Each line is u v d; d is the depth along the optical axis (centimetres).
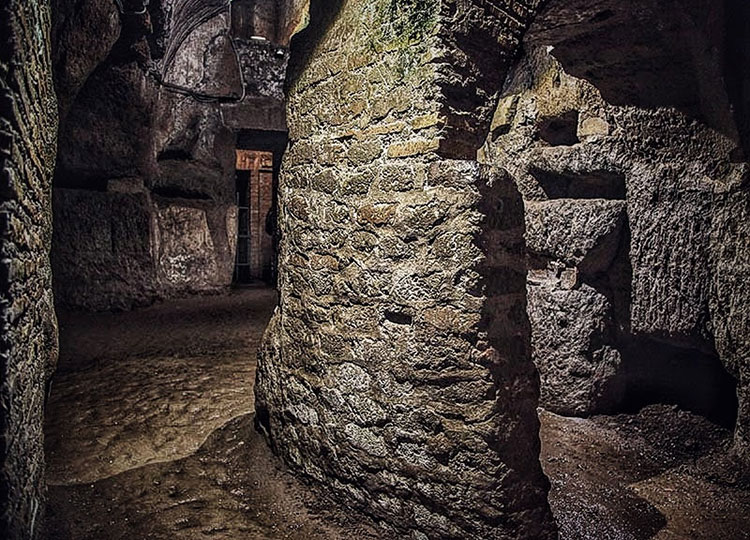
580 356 346
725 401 317
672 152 306
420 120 200
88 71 491
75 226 605
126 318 602
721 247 286
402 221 205
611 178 343
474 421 191
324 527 223
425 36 197
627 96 309
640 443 319
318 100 247
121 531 216
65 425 313
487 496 190
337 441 234
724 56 270
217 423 323
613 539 227
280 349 274
